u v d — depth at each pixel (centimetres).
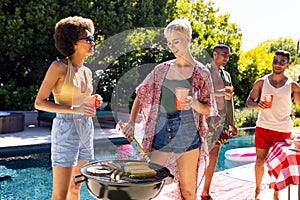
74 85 214
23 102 1036
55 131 237
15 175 537
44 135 802
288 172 273
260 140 356
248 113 1070
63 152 234
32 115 1007
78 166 244
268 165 297
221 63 327
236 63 1271
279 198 367
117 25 1094
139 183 175
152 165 200
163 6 1261
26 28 1033
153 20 1195
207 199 353
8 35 985
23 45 1015
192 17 1397
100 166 200
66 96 224
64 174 235
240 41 1326
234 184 430
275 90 346
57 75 225
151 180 181
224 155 703
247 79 1314
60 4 1071
